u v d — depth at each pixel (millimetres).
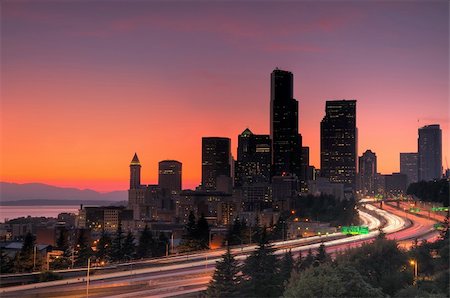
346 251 151250
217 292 133625
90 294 140250
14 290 142375
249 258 140500
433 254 160875
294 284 99688
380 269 133500
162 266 188625
